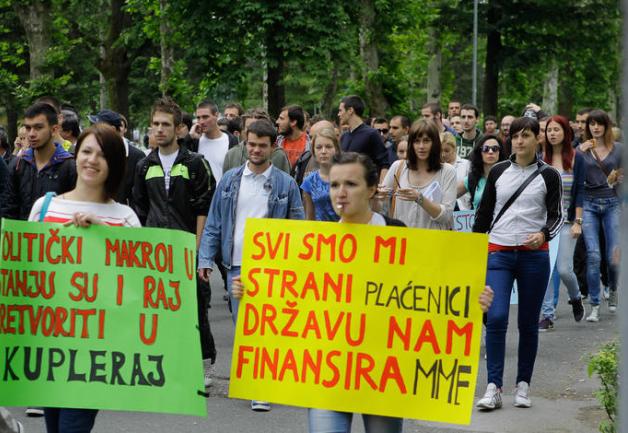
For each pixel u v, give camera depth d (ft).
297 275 22.58
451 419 21.81
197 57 126.21
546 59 176.55
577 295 48.70
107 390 22.65
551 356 41.57
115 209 23.47
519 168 33.60
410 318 22.07
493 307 33.32
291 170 49.62
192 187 35.29
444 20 174.91
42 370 22.72
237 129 64.69
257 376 22.59
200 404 22.84
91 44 139.54
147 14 127.95
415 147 34.50
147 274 22.98
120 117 42.24
